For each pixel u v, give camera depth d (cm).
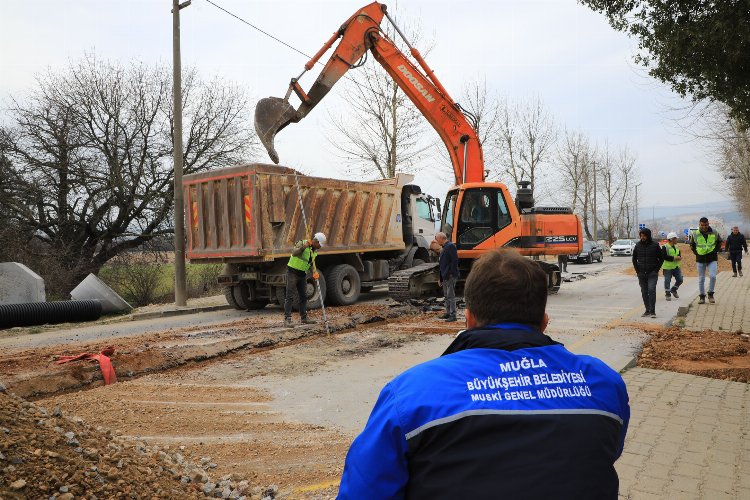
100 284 1585
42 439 307
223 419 566
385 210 1677
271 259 1330
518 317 181
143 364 785
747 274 2328
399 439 157
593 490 151
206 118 2666
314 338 1010
